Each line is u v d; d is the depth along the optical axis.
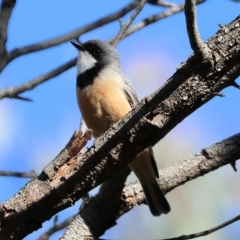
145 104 6.53
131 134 6.62
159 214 10.08
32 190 6.91
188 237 8.01
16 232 7.00
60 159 6.92
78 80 11.57
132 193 9.41
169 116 6.53
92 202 9.12
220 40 6.28
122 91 11.45
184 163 9.80
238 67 6.36
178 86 6.41
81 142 6.91
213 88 6.39
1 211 6.84
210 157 9.48
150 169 9.89
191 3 5.91
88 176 6.83
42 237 9.30
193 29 6.05
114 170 6.89
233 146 9.43
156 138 6.73
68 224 9.49
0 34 9.48
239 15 6.39
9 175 9.97
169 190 9.88
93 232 8.98
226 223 7.94
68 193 6.89
